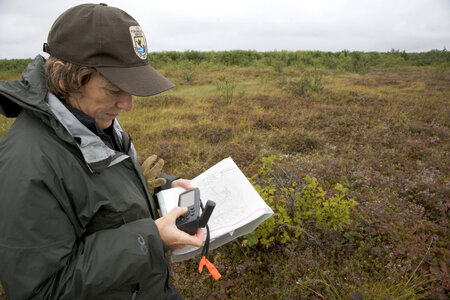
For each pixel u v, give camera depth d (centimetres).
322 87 1063
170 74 1789
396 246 262
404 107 786
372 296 217
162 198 144
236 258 274
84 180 95
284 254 270
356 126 642
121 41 91
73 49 88
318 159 488
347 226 289
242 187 141
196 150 529
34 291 83
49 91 97
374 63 2280
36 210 83
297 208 290
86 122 103
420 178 397
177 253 123
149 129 683
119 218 103
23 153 86
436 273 225
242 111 819
